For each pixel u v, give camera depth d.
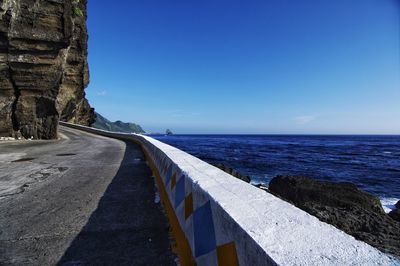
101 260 3.18
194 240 2.78
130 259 3.21
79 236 3.83
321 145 80.94
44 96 25.11
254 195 2.52
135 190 6.35
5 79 22.78
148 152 11.73
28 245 3.56
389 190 19.41
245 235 1.73
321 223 1.83
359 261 1.34
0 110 22.80
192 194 3.20
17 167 9.60
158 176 7.00
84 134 36.34
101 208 5.05
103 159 11.80
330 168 29.92
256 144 80.38
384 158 42.28
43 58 24.11
